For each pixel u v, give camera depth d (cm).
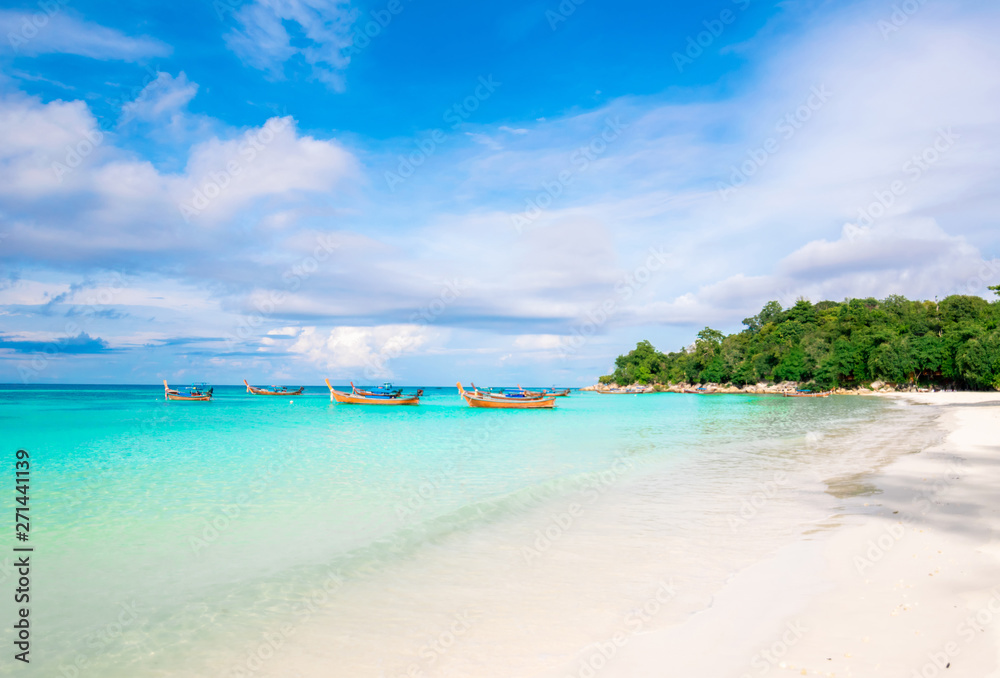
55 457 2247
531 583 839
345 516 1280
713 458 2144
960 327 9275
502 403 6438
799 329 13338
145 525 1213
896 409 5641
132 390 15425
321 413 5700
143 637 696
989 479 1462
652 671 557
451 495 1500
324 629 702
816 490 1463
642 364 18075
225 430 3541
